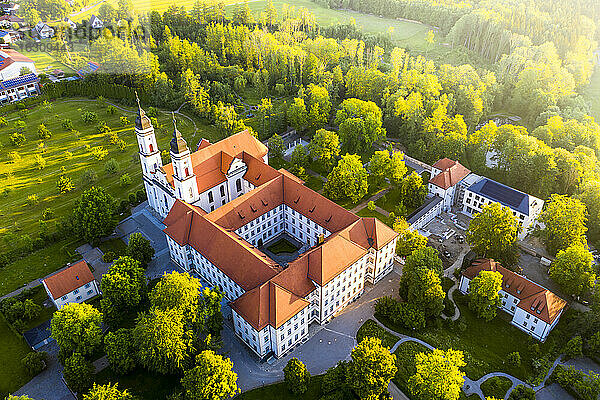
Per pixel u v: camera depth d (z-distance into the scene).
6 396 93.25
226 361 88.12
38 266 126.50
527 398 90.69
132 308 109.69
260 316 94.62
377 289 118.94
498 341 105.12
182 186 127.38
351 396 89.31
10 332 107.12
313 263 104.50
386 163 153.50
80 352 94.25
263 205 128.50
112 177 165.88
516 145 154.75
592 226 134.25
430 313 107.62
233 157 138.00
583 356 101.38
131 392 92.69
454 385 82.94
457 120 172.75
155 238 136.00
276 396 92.31
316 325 108.75
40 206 151.00
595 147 161.88
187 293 95.81
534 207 134.12
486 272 106.81
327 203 124.19
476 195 141.88
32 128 197.12
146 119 130.50
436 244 133.38
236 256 107.81
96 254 129.88
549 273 118.44
